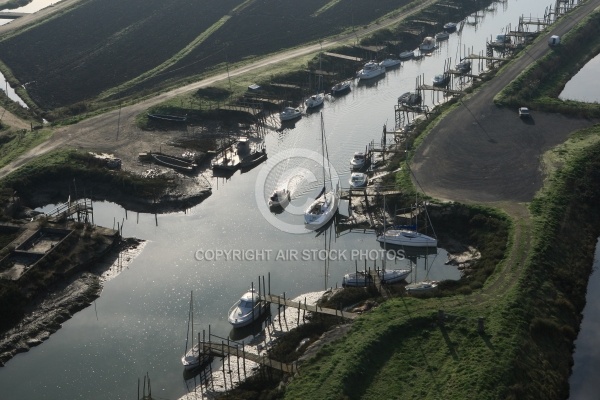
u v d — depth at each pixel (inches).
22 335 3457.2
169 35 7677.2
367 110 5905.5
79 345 3403.1
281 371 3080.7
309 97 6102.4
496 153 4795.8
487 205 4185.5
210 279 3846.0
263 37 7623.0
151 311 3617.1
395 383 2945.4
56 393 3120.1
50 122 5684.1
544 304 3395.7
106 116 5654.5
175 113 5679.1
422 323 3235.7
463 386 2869.1
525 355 3053.6
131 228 4335.6
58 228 4141.2
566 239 3912.4
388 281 3715.6
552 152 4753.9
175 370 3218.5
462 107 5521.7
